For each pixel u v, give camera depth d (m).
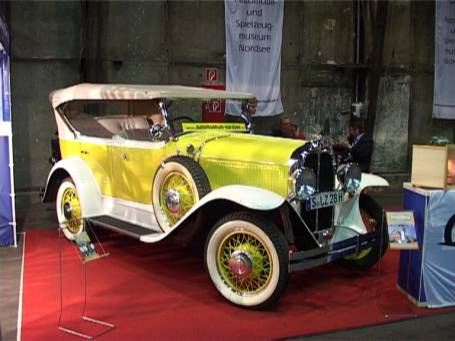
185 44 8.10
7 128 4.99
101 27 7.36
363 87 9.14
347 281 4.27
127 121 4.82
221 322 3.42
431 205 3.67
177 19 8.01
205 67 8.20
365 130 8.73
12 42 7.17
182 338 3.17
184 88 4.97
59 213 5.36
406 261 3.93
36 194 7.38
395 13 9.18
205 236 3.99
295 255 3.52
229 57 7.89
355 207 4.29
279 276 3.43
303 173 3.70
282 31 8.58
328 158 3.96
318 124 9.02
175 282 4.18
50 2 7.32
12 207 5.09
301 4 8.68
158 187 4.23
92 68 7.43
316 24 8.83
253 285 3.62
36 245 5.17
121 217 4.79
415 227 3.72
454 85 9.17
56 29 7.40
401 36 9.27
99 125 5.07
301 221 3.78
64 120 5.43
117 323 3.39
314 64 8.86
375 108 8.80
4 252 4.94
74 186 5.11
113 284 4.12
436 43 8.96
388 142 9.40
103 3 7.33
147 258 4.79
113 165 4.81
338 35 9.00
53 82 7.46
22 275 4.30
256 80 8.07
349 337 3.23
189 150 4.22
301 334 3.25
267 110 8.19
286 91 8.77
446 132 9.83
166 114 4.38
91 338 3.17
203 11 8.12
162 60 7.96
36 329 3.30
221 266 3.73
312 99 8.94
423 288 3.72
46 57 7.38
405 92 9.39
